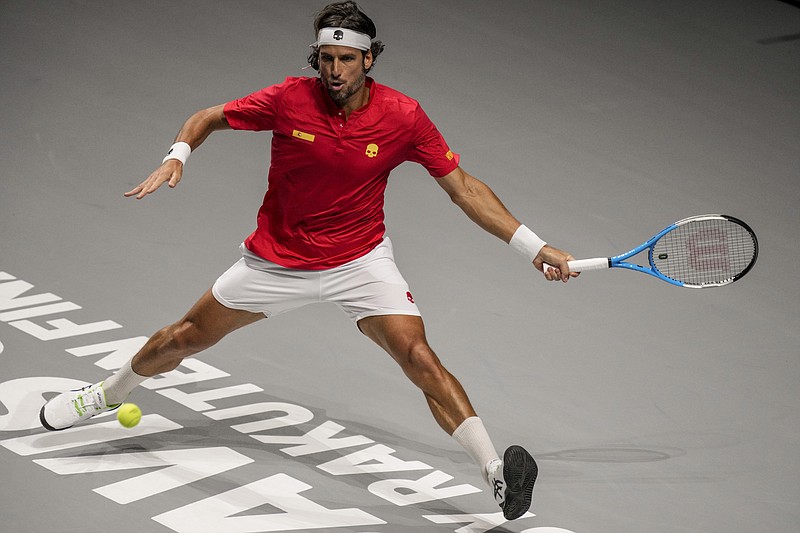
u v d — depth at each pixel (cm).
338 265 1908
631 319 2648
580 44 4453
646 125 3822
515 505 1720
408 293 1914
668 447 2148
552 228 3064
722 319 2680
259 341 2420
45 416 2016
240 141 3397
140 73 3775
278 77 3841
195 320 1955
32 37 3953
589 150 3591
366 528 1842
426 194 3206
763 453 2145
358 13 1784
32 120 3366
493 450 1783
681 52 4469
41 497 1845
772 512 1967
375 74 3959
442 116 3716
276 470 1989
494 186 3278
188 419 2127
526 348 2484
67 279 2581
